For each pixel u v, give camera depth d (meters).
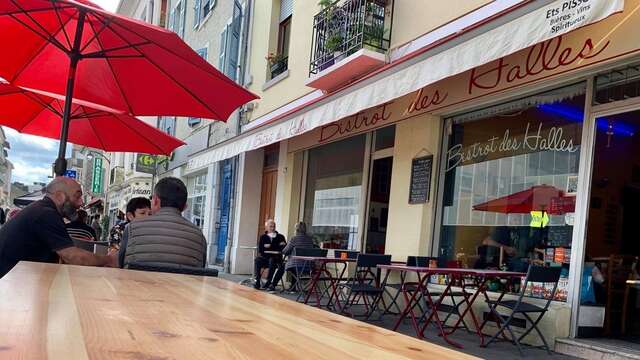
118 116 6.34
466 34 4.62
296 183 10.90
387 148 8.33
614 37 4.65
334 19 8.64
